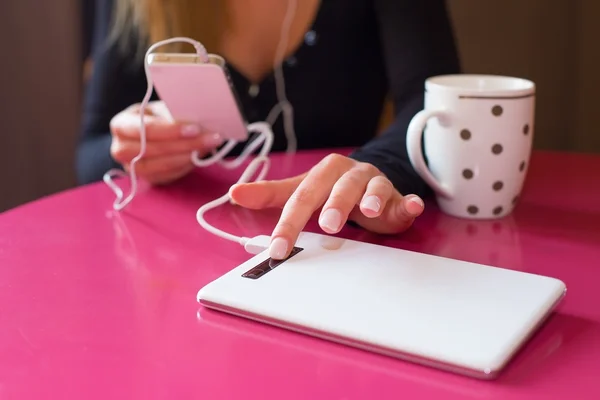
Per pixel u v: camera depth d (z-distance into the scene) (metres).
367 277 0.51
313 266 0.54
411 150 0.70
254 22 1.29
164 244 0.65
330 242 0.59
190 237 0.67
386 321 0.45
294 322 0.46
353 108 1.36
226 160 1.00
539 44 1.56
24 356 0.44
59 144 1.64
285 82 1.31
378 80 1.39
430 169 0.73
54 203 0.79
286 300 0.48
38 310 0.51
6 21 1.52
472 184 0.70
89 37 1.65
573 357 0.43
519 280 0.51
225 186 0.85
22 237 0.68
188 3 1.20
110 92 1.23
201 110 0.80
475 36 1.61
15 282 0.56
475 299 0.48
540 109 1.60
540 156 0.98
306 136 1.34
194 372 0.42
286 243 0.55
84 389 0.41
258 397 0.39
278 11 1.29
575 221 0.70
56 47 1.59
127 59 1.25
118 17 1.24
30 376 0.42
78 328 0.48
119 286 0.55
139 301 0.52
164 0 1.18
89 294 0.54
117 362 0.43
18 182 1.60
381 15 1.20
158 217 0.73
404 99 1.07
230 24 1.27
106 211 0.76
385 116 1.54
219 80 0.75
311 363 0.43
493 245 0.64
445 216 0.72
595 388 0.40
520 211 0.74
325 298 0.48
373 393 0.40
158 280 0.56
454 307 0.46
